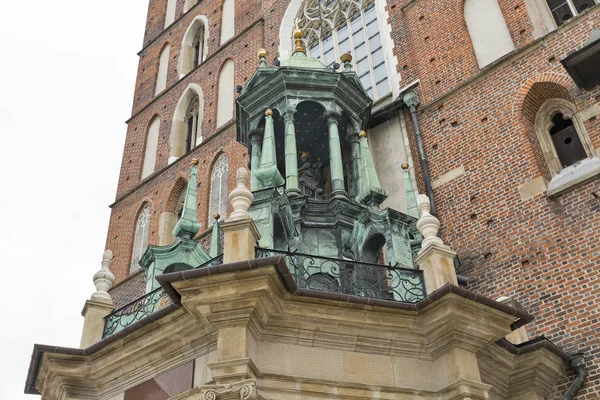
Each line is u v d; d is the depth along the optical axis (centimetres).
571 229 1336
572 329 1232
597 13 1552
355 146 1614
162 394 1055
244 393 895
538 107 1577
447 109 1731
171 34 3159
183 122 2742
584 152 1471
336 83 1617
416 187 1675
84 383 1164
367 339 1038
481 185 1541
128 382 1126
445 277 1115
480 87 1688
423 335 1055
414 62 1923
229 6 2920
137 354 1105
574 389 1159
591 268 1266
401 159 1758
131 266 2444
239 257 1034
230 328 965
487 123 1616
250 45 2614
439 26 1920
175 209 2472
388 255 1320
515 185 1478
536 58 1608
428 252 1148
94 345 1134
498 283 1383
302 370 989
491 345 1104
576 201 1361
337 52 2280
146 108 2964
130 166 2816
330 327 1022
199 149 2495
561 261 1314
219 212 2238
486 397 1005
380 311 1034
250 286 960
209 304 979
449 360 1030
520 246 1394
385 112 1848
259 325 990
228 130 2428
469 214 1522
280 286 979
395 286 1164
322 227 1427
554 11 1691
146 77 3117
